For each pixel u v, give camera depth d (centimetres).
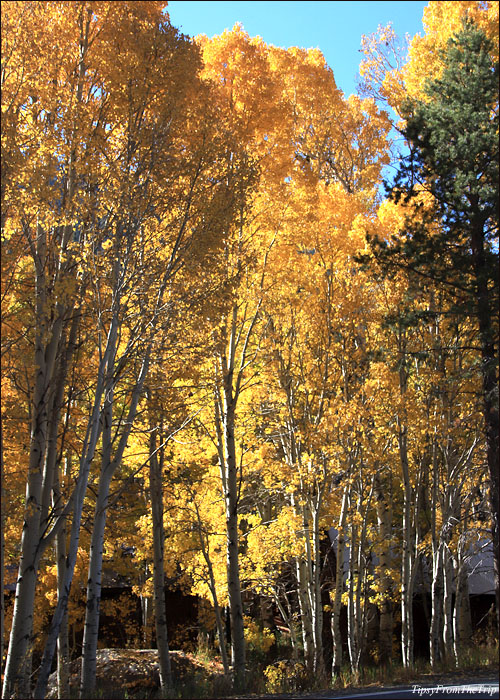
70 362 1288
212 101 1286
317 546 1584
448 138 1448
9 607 2009
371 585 1841
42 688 989
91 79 1192
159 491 1616
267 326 1611
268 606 2345
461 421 1603
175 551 1867
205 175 1209
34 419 1171
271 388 1659
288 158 1580
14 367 1175
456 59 1495
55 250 1126
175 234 1213
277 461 1620
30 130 1077
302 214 1552
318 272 1600
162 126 1140
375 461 1617
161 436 1548
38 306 1134
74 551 1069
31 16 1109
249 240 1496
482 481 1789
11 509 1381
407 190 1527
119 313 1189
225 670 1445
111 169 1106
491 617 2153
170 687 1237
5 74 1090
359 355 1568
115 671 1759
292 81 1991
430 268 1445
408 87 1756
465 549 1809
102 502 1173
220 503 1780
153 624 2444
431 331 1664
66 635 1332
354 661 1555
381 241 1482
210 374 1455
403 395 1502
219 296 1217
